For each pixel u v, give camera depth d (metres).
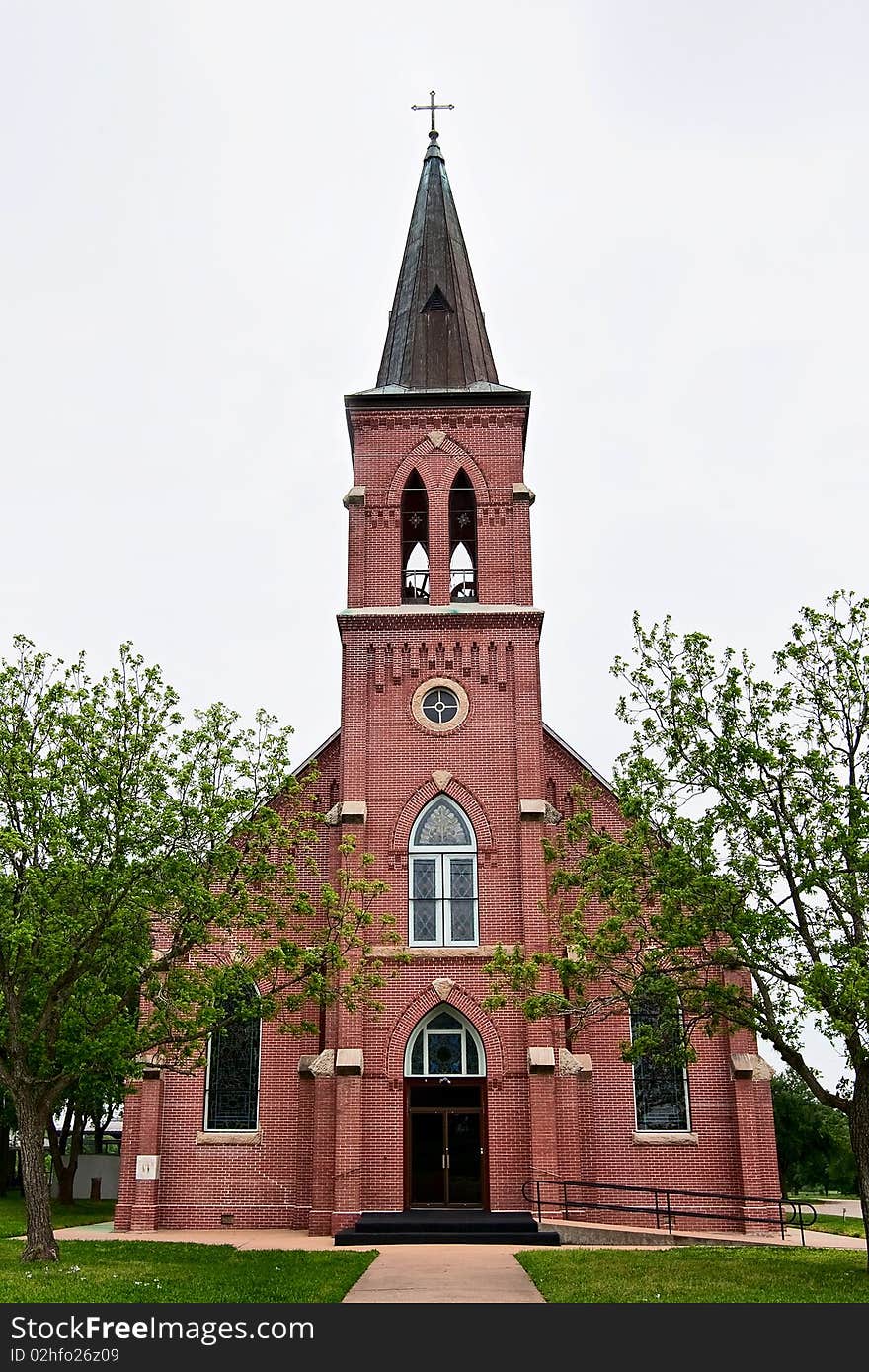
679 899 20.31
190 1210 27.91
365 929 28.12
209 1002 21.64
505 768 29.62
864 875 19.66
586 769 30.84
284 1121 28.48
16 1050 21.22
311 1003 28.77
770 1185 27.19
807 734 20.91
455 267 35.75
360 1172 26.31
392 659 30.47
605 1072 28.34
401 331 35.31
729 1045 28.34
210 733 22.48
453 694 30.31
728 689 21.03
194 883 21.33
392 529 31.83
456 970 27.89
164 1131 28.45
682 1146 27.78
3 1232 27.95
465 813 29.38
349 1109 26.61
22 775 20.73
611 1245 24.62
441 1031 27.81
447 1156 27.03
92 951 21.19
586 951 22.69
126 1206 27.83
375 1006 24.48
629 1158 27.72
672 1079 28.36
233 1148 28.31
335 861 29.66
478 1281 19.05
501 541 31.73
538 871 28.47
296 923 29.08
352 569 31.47
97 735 21.39
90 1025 21.75
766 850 20.30
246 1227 27.73
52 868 20.73
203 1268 20.08
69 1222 33.78
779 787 20.56
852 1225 34.16
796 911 20.08
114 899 21.20
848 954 18.77
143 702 21.94
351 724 29.86
